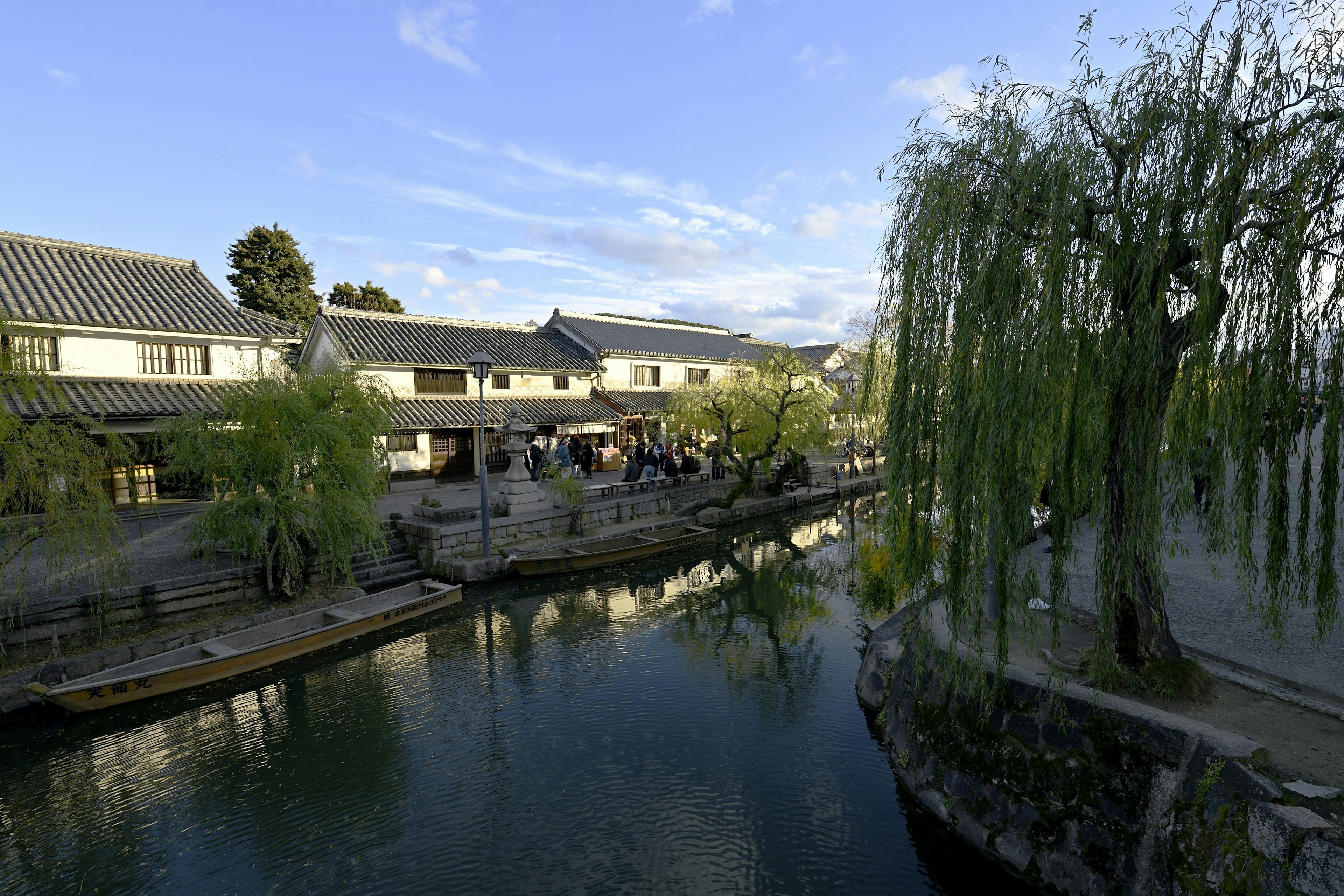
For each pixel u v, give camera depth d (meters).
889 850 6.38
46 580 9.40
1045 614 7.88
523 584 15.29
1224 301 4.96
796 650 11.45
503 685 10.20
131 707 9.18
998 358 5.66
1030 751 5.96
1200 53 5.03
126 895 5.98
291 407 11.86
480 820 6.92
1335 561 8.45
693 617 13.44
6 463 8.88
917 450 6.57
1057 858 5.45
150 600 11.03
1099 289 5.20
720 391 24.02
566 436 27.14
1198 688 5.91
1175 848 4.75
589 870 6.16
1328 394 4.80
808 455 28.08
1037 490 5.90
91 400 15.02
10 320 10.69
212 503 11.75
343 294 42.88
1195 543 12.15
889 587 12.48
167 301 17.97
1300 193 4.52
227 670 10.02
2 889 6.10
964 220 6.09
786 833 6.63
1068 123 5.62
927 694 7.31
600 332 33.09
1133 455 5.36
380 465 13.66
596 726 8.86
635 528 19.20
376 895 5.90
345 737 8.67
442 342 25.48
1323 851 4.00
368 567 14.76
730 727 8.72
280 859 6.39
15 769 7.97
